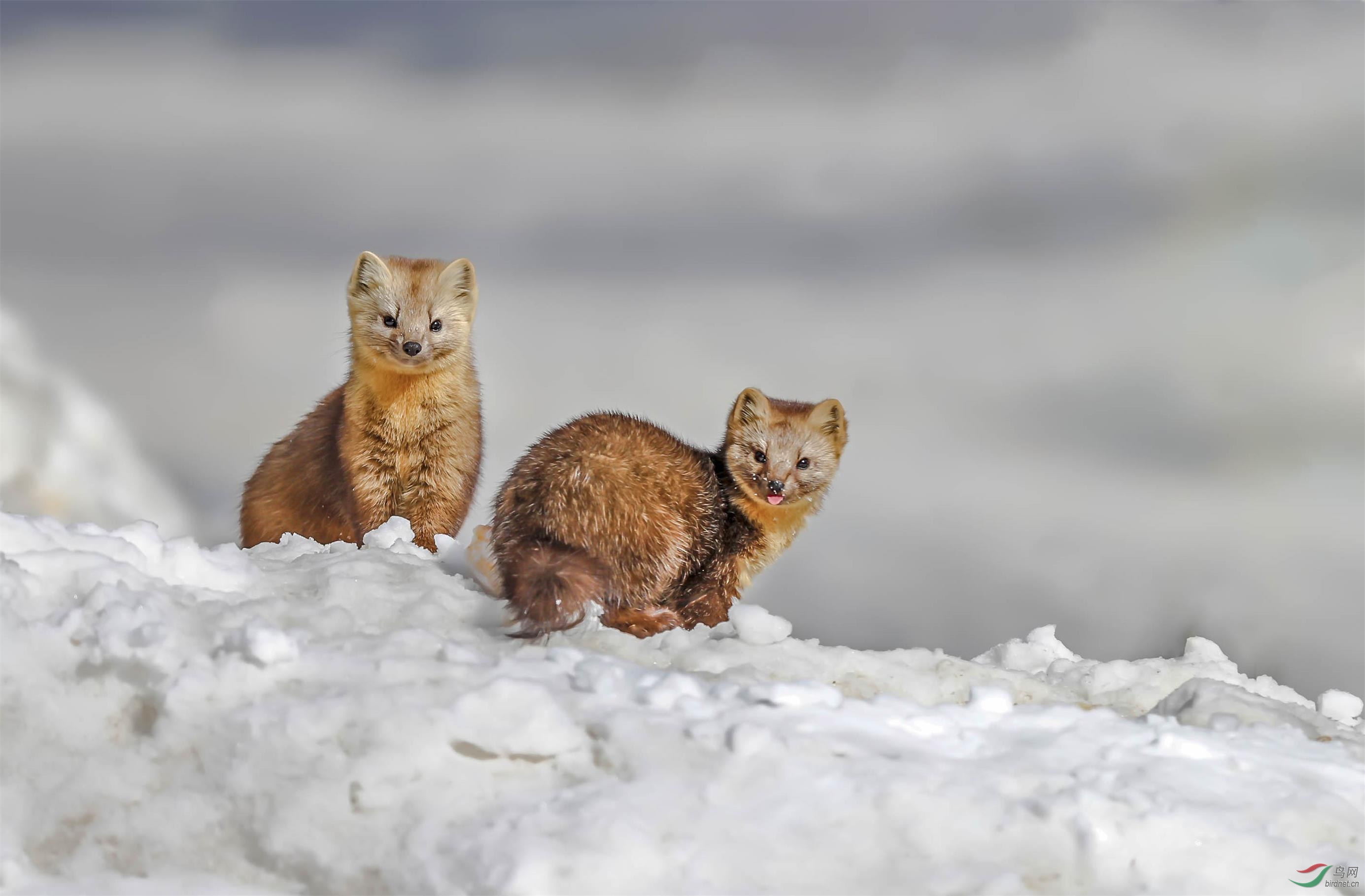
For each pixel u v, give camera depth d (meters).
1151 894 11.98
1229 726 14.80
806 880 11.96
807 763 12.79
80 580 15.24
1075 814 12.26
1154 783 12.91
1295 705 18.03
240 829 12.66
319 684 13.69
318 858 12.34
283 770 12.77
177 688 13.34
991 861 12.13
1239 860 12.17
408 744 12.77
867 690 16.19
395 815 12.51
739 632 18.30
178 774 13.03
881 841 12.22
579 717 13.41
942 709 14.41
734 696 14.10
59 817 12.87
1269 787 13.19
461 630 16.72
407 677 13.91
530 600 16.73
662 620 19.14
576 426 20.19
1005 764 13.14
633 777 12.72
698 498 20.88
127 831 12.73
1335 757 14.19
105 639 13.67
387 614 16.86
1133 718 16.47
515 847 11.88
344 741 12.91
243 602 15.98
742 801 12.42
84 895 12.26
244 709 13.20
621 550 19.09
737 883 11.89
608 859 11.83
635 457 19.98
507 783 12.84
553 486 18.98
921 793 12.39
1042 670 19.47
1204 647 20.44
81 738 13.42
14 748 13.29
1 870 12.51
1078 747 13.66
